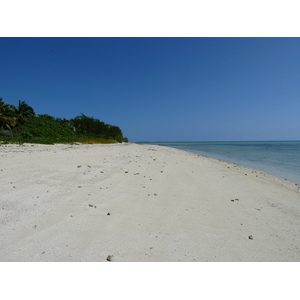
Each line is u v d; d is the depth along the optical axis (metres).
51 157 11.41
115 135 56.91
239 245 3.37
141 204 4.99
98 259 2.83
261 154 27.14
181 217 4.37
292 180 9.62
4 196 4.77
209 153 28.97
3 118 34.12
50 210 4.27
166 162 12.89
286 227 4.10
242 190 6.82
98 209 4.50
